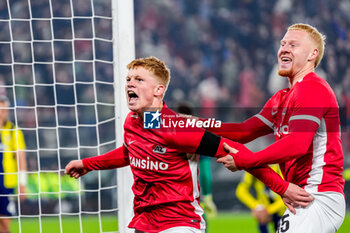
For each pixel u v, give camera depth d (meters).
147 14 53.81
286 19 54.03
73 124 36.19
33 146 32.94
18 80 44.19
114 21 13.13
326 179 10.55
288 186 10.36
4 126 22.05
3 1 47.38
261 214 18.61
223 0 54.78
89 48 46.81
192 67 52.34
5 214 21.66
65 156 31.67
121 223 12.88
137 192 11.02
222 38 53.66
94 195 29.70
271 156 10.08
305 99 10.36
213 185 32.44
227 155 10.30
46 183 29.88
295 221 10.45
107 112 41.34
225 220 28.92
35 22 46.97
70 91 44.56
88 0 47.81
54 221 28.12
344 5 53.66
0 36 46.44
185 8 54.50
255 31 53.78
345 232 25.38
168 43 53.31
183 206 10.55
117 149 12.04
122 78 13.02
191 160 10.65
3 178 21.58
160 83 10.84
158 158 10.51
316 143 10.61
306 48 11.08
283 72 11.26
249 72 52.09
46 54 46.00
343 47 52.03
